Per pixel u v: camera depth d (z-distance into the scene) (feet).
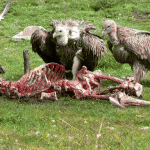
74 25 24.77
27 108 19.66
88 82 22.38
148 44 24.59
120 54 25.89
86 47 24.73
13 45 44.70
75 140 15.42
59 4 66.18
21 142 15.15
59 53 26.18
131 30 25.79
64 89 22.17
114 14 58.65
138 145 14.83
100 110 19.69
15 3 66.64
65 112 19.27
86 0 67.15
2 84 22.16
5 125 16.94
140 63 25.40
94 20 55.26
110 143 15.08
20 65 36.17
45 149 14.48
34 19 57.21
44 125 17.19
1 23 54.75
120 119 18.26
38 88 21.98
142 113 19.27
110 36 25.66
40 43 26.43
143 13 58.90
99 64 35.60
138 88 21.65
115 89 22.07
